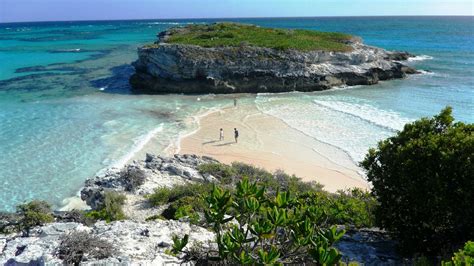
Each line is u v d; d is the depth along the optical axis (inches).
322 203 653.3
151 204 767.1
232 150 1278.3
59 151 1245.1
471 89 2060.8
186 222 573.9
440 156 474.9
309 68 2281.0
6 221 639.1
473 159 460.1
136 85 2276.1
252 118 1638.8
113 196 771.4
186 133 1439.5
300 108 1797.5
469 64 2923.2
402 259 476.7
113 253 395.9
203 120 1612.9
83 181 1031.6
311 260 325.7
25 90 2188.7
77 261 377.7
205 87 2194.9
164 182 901.2
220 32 2950.3
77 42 5147.6
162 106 1857.8
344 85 2330.2
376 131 1418.6
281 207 337.1
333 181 1061.8
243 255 292.4
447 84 2230.6
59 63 3235.7
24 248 414.6
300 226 319.0
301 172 1118.4
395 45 4340.6
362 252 490.9
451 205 462.6
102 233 475.2
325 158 1206.9
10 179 1045.8
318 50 2353.6
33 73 2763.3
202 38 2738.7
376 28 7672.2
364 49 2938.0
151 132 1441.9
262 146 1314.0
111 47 4456.2
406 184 491.2
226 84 2193.7
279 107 1829.5
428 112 1627.7
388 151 543.2
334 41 2864.2
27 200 930.7
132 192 844.6
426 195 471.8
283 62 2241.6
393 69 2479.1
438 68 2790.4
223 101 1989.4
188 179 929.5
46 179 1047.0
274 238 355.3
